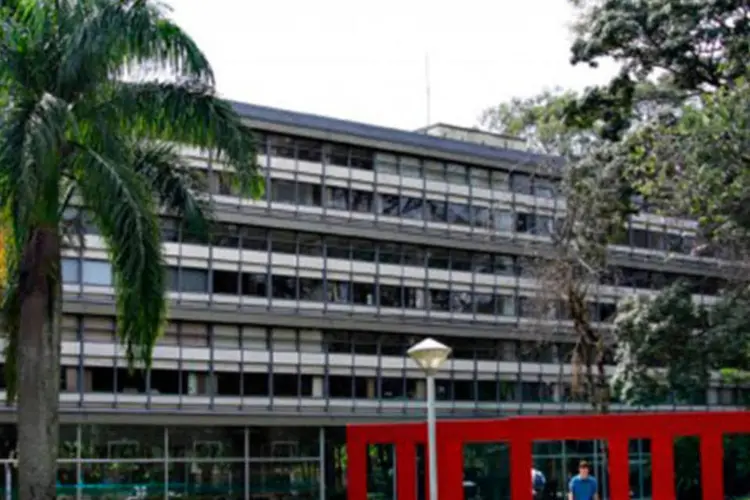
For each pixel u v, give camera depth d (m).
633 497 52.94
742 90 29.50
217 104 23.38
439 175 54.38
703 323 37.66
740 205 29.47
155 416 45.12
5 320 24.94
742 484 52.28
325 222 50.38
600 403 44.00
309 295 50.00
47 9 22.53
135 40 22.23
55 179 21.52
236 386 47.72
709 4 33.47
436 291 53.91
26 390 22.45
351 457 31.38
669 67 35.25
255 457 48.19
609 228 41.28
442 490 28.95
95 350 44.44
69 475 43.28
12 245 24.11
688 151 30.38
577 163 40.25
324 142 50.91
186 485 46.12
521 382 56.12
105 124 22.58
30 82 22.64
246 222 48.16
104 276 44.56
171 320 46.34
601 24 34.88
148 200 22.30
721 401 62.84
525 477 27.95
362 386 51.25
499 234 55.56
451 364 54.16
